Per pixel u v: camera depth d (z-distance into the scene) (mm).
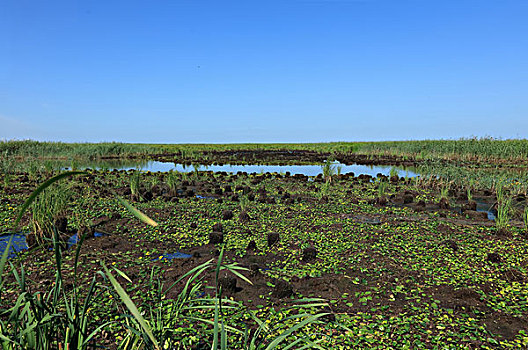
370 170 20422
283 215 8523
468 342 3479
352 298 4375
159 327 2658
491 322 3859
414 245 6340
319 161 26328
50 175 13750
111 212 8328
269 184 13523
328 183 12719
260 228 7406
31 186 11695
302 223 7789
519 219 8336
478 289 4645
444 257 5770
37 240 5695
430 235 6953
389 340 3520
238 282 4727
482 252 6000
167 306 3695
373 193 11586
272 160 27297
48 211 6016
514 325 3799
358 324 3793
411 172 19406
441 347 3410
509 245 6371
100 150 31672
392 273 5125
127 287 4484
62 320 2424
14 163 17016
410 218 8305
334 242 6469
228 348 3285
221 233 6422
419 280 4926
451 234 7004
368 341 3457
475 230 7320
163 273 4973
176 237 6707
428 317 3947
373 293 4508
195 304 4012
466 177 12898
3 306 3779
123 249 6023
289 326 3682
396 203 10133
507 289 4605
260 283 4734
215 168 21703
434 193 11672
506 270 5191
